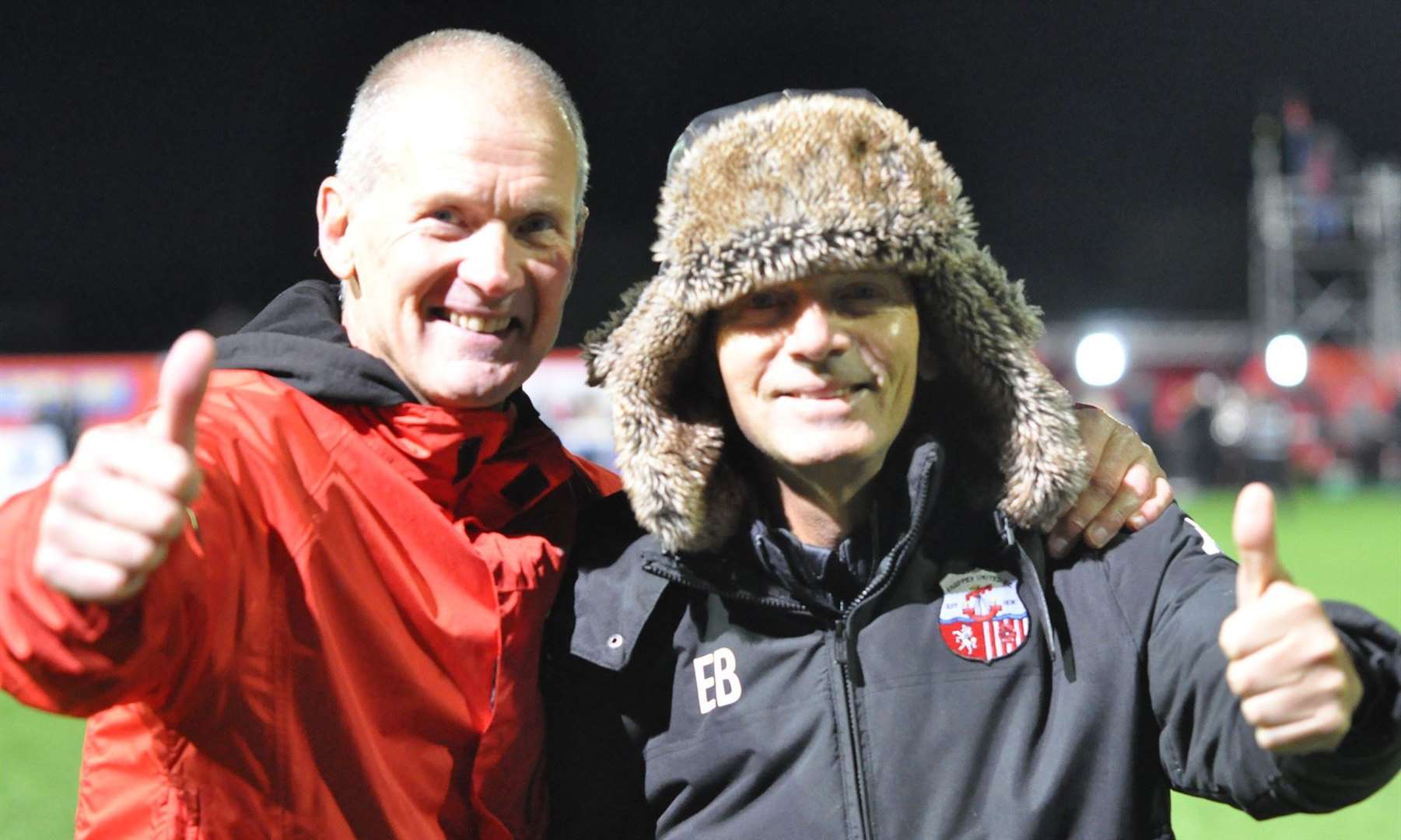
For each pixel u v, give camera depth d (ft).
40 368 45.19
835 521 6.14
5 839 16.02
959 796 5.70
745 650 6.06
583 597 6.39
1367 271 77.41
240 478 5.52
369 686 5.77
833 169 5.57
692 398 6.30
